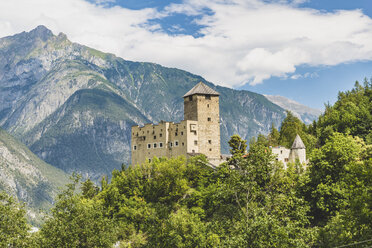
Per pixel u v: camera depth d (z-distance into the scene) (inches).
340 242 2883.9
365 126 6697.8
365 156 5027.1
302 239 2738.7
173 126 6441.9
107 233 3555.6
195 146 6323.8
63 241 3297.2
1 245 2965.1
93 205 3698.3
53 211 3432.6
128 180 5964.6
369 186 2716.5
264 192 3107.8
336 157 4544.8
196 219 4507.9
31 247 3115.2
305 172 4781.0
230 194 3184.1
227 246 2741.1
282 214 2989.7
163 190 5615.2
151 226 4785.9
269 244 2679.6
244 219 2869.1
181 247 4222.4
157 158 6038.4
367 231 2566.4
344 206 3846.0
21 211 3171.8
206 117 6476.4
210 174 5575.8
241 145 5885.8
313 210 4419.3
